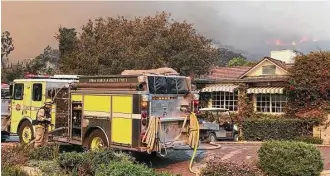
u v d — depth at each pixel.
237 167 8.74
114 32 29.05
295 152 9.09
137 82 10.42
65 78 14.25
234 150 14.14
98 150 8.95
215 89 26.86
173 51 27.36
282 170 9.06
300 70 22.84
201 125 15.30
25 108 14.08
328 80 22.02
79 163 8.53
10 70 33.53
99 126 11.16
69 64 29.56
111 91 10.90
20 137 14.22
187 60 26.88
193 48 27.64
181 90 11.41
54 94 13.18
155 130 10.37
